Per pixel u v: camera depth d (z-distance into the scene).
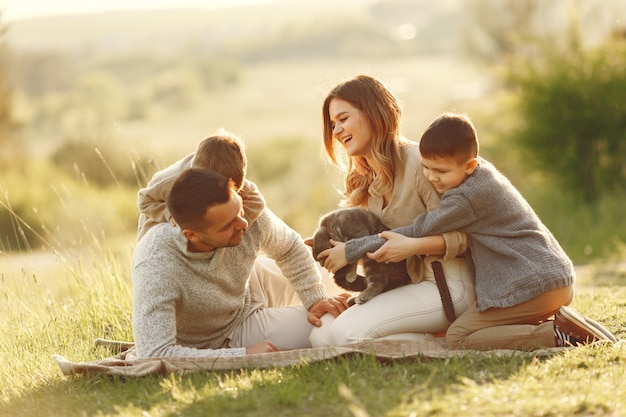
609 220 11.20
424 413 2.96
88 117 64.81
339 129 3.96
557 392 3.16
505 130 13.68
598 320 4.76
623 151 12.62
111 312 5.29
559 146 12.93
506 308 3.76
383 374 3.48
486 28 24.22
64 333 4.91
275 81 125.69
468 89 57.88
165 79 103.88
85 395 3.49
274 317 4.08
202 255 3.71
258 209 3.83
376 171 3.98
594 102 12.61
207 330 3.93
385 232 3.82
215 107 89.69
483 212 3.75
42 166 22.31
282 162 28.20
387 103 3.95
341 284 4.02
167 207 3.69
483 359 3.63
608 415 2.94
